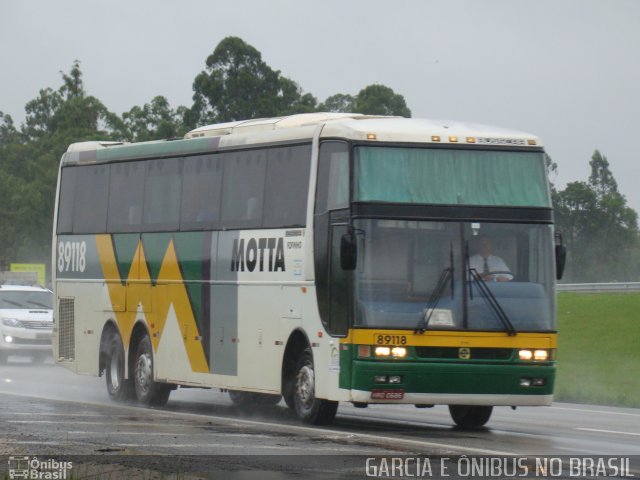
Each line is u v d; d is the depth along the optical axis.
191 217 28.12
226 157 27.08
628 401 32.62
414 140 23.02
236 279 26.28
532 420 26.38
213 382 27.05
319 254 23.45
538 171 23.52
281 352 24.61
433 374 22.20
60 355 33.47
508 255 22.98
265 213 25.45
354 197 22.53
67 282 33.31
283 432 21.41
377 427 23.81
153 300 29.42
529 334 22.72
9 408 25.80
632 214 146.25
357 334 22.14
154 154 29.84
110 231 31.38
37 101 144.38
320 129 23.88
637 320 64.75
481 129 23.69
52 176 108.56
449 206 22.84
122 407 26.89
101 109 120.50
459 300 22.52
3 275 70.50
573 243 145.12
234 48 117.19
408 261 22.47
